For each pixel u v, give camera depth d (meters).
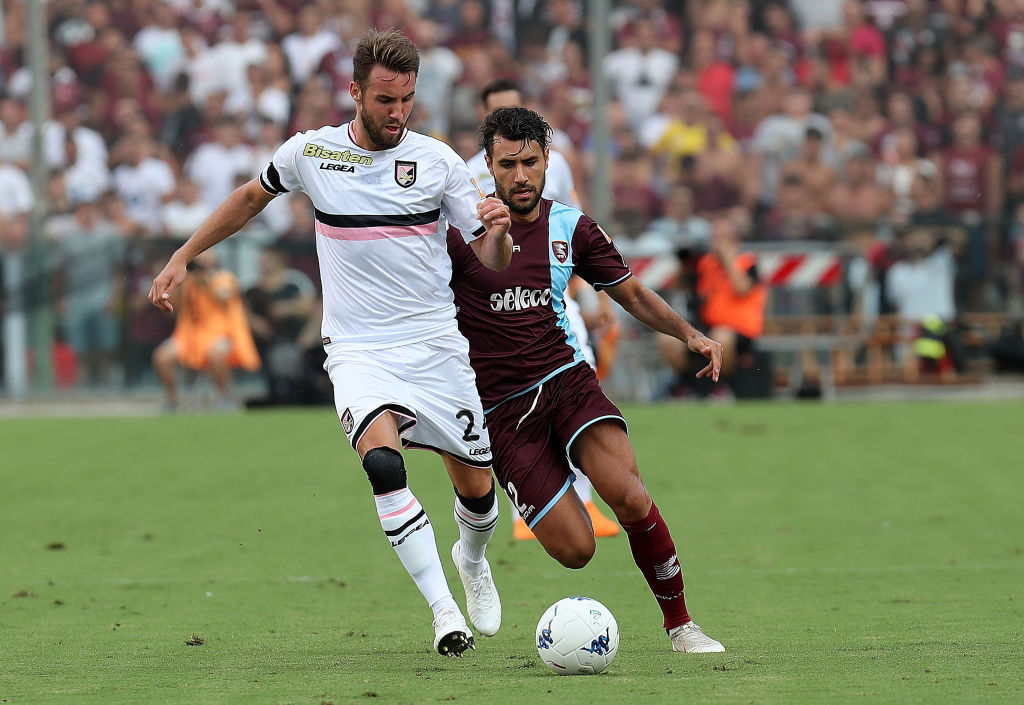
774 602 22.81
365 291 18.98
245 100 66.81
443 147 19.05
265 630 20.83
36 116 56.34
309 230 58.97
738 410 49.62
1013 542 28.31
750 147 66.25
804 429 44.81
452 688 15.66
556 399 19.48
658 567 18.53
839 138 65.19
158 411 54.34
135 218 63.19
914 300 55.47
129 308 56.00
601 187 55.62
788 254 54.19
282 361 53.31
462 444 19.42
